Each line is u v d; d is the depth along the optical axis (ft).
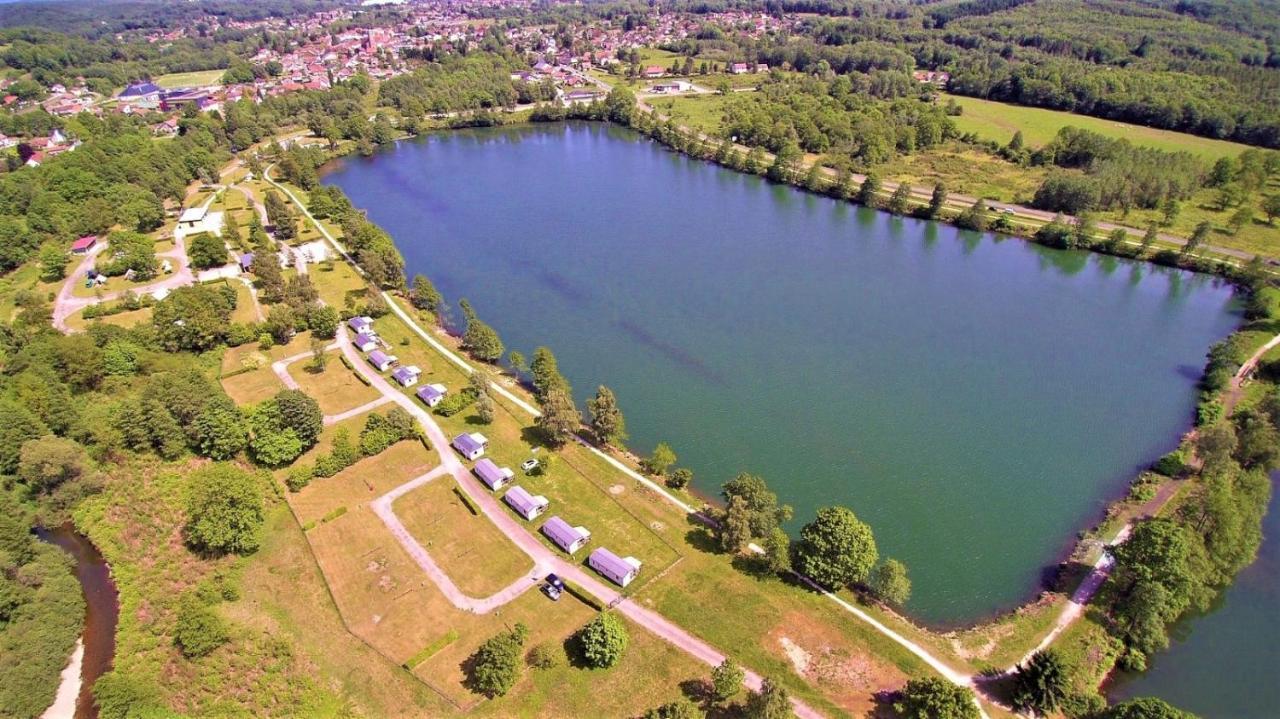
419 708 267.39
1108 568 337.52
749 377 521.24
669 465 417.69
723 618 305.53
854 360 545.44
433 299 592.19
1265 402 427.33
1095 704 266.16
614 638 277.23
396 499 376.89
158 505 375.25
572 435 434.30
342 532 354.33
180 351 515.09
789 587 323.37
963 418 474.90
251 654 288.30
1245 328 555.69
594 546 345.72
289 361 511.81
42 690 276.41
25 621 299.79
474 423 442.09
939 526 381.60
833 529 312.71
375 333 553.64
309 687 275.39
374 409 456.86
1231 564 331.77
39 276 646.33
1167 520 318.65
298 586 323.57
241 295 608.19
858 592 325.01
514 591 320.50
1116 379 519.19
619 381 514.68
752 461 432.66
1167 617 307.37
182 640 281.95
